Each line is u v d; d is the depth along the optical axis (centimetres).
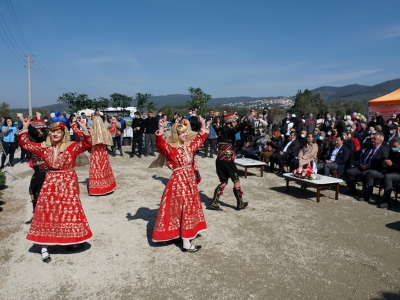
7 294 361
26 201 726
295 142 1016
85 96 2266
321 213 640
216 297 355
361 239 513
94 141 758
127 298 354
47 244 428
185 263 433
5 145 1186
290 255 457
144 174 1024
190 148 472
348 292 366
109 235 527
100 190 766
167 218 462
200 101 2105
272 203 707
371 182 718
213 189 834
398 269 419
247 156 1199
